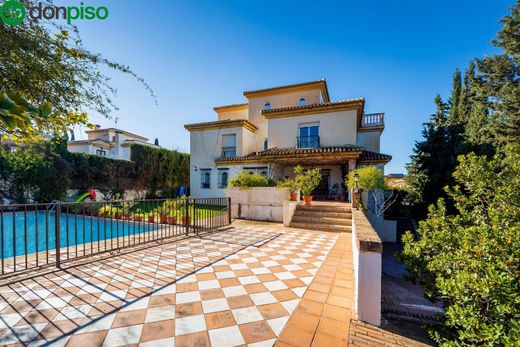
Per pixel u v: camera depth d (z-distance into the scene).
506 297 1.77
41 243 8.47
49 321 2.25
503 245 2.11
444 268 2.62
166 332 2.12
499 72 11.13
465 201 3.38
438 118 19.98
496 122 11.12
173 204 7.78
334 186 13.97
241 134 16.58
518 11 10.32
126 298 2.75
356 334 2.20
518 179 3.07
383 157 12.45
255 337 2.09
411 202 13.48
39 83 2.31
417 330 2.46
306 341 2.05
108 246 5.23
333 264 4.14
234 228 7.61
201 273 3.61
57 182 13.09
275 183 11.03
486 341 1.80
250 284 3.24
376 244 2.39
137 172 18.16
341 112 13.43
